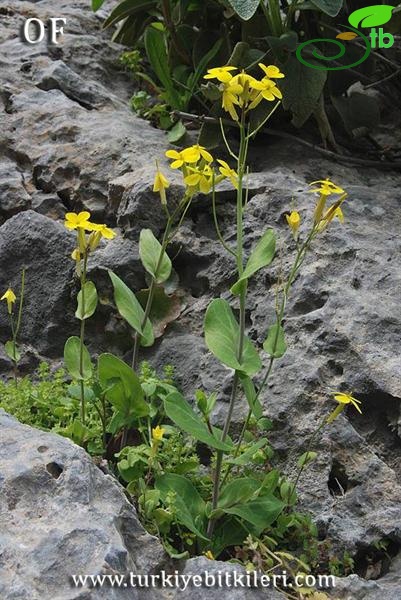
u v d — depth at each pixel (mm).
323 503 3619
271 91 3178
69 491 3039
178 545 3520
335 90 5430
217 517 3414
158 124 5641
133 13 5770
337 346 3924
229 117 5129
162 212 4625
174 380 4223
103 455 3854
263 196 4602
